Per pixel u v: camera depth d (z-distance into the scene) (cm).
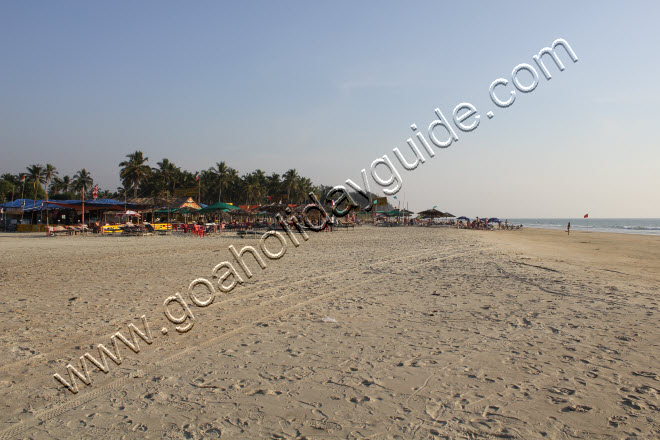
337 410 354
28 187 7731
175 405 363
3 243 2206
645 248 2489
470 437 309
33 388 398
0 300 769
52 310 694
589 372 436
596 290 905
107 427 325
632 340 544
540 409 354
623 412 348
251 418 340
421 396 380
